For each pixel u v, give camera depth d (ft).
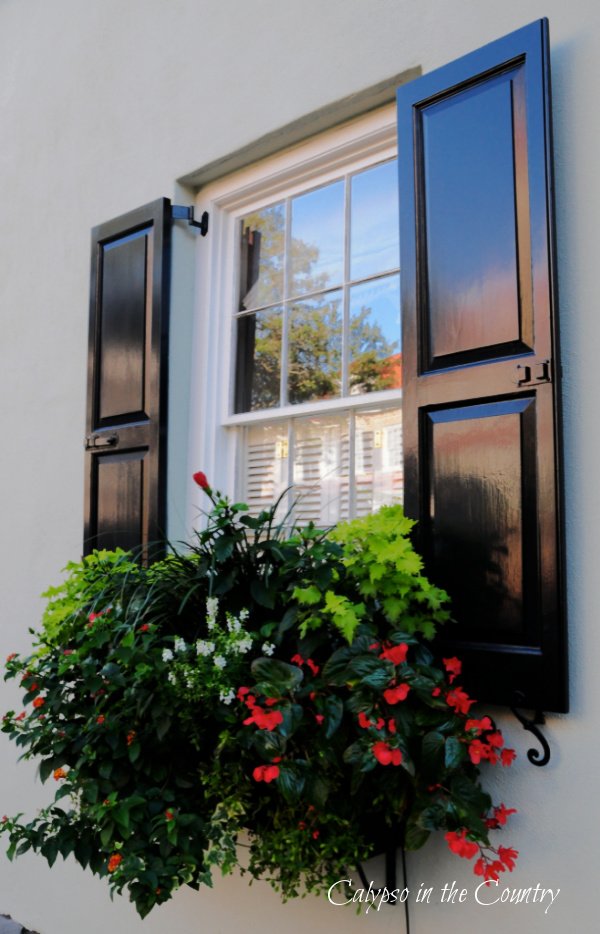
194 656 6.53
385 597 6.46
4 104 13.29
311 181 9.29
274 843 6.26
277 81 9.07
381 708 5.86
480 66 6.96
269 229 9.75
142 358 9.76
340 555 6.55
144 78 10.76
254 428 9.62
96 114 11.44
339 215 9.07
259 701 6.04
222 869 6.54
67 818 7.13
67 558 10.93
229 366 9.86
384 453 8.39
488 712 6.61
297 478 9.12
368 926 7.21
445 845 6.80
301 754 6.27
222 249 10.09
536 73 6.56
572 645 6.19
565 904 6.10
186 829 6.49
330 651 6.56
